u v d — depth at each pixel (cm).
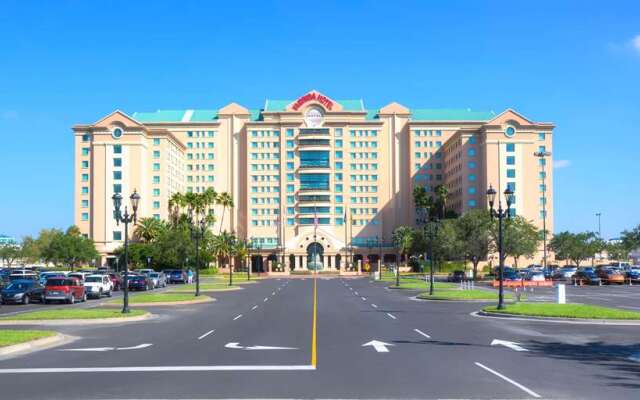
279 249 15100
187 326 2755
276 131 15788
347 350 1905
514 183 13462
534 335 2344
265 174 15712
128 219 3441
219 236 13088
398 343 2088
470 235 9519
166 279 8400
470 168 14000
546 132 14238
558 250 12938
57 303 4459
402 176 16012
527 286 7294
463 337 2273
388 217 15812
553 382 1370
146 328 2681
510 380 1391
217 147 15938
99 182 13488
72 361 1705
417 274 11906
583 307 3406
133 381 1386
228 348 1961
